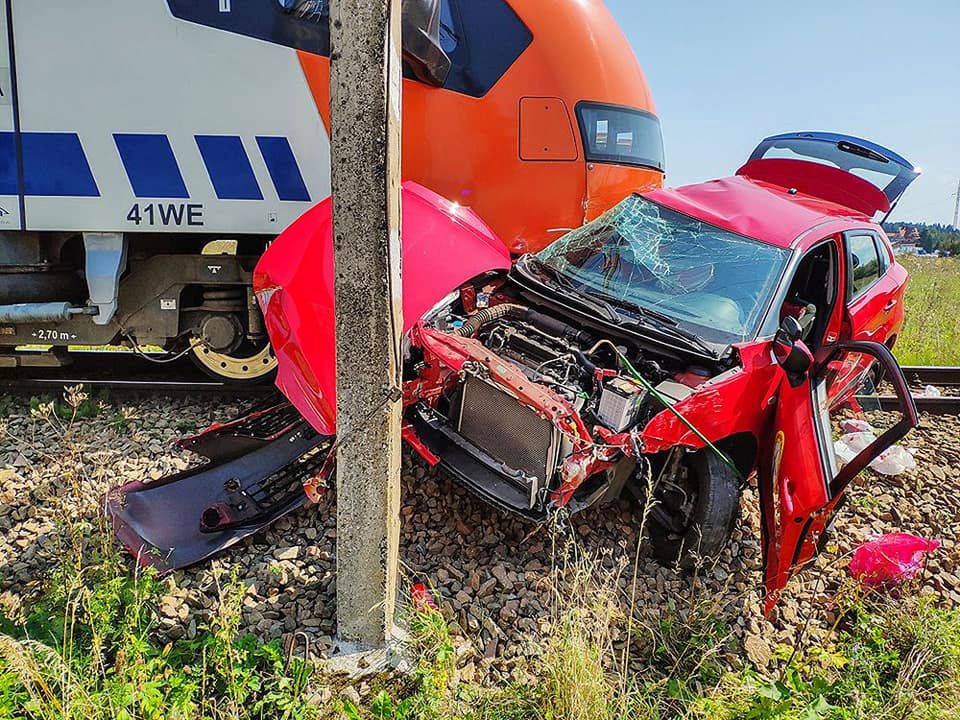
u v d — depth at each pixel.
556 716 2.69
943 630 3.31
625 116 5.82
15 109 4.90
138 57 4.86
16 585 3.31
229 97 4.95
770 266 4.18
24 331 5.43
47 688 2.35
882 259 5.55
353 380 2.66
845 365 4.70
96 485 4.11
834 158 5.63
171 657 2.86
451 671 2.87
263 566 3.50
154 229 5.10
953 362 8.55
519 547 3.89
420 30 4.86
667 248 4.47
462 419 3.76
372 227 2.51
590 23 5.62
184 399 5.58
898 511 4.71
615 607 3.40
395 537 2.94
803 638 3.49
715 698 2.86
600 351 3.88
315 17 4.89
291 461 4.11
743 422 3.74
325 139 5.04
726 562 4.04
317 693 2.72
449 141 5.36
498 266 4.31
